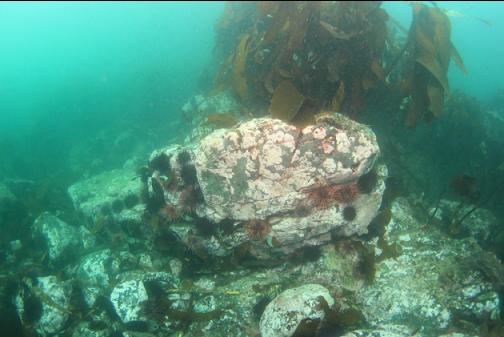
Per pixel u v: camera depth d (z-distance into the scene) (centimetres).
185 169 440
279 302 363
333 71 449
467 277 380
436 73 433
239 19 886
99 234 727
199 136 628
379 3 461
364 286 405
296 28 440
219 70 628
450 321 358
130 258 588
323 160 358
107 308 516
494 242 503
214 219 414
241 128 368
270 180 371
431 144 716
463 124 801
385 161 560
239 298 426
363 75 464
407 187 537
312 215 394
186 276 488
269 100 504
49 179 1235
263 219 405
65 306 539
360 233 415
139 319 448
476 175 703
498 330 340
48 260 720
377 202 397
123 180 860
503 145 802
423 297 376
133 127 1602
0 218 888
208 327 412
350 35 433
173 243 498
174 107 1752
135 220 601
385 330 335
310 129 356
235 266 463
